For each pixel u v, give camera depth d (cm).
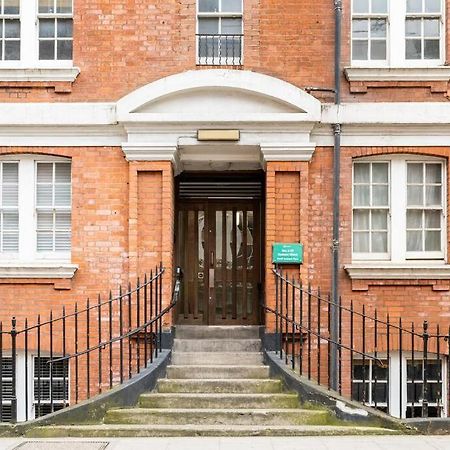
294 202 1006
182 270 1152
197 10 1040
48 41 1052
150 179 1012
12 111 1007
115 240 1009
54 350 997
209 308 1146
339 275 1002
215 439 777
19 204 1037
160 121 990
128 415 818
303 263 996
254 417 822
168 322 989
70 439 776
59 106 1009
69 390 998
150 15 1027
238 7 1052
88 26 1027
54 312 998
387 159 1038
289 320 911
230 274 1153
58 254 1038
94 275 1005
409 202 1045
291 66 1024
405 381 1010
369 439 776
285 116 989
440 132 1013
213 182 1155
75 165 1017
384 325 996
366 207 1037
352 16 1045
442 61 1035
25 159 1038
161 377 915
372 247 1041
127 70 1023
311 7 1031
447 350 993
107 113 1008
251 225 1154
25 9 1044
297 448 733
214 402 854
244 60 1024
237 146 1013
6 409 1016
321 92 1019
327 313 1000
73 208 1015
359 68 1008
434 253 1033
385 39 1050
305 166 1004
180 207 1158
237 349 1009
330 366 943
